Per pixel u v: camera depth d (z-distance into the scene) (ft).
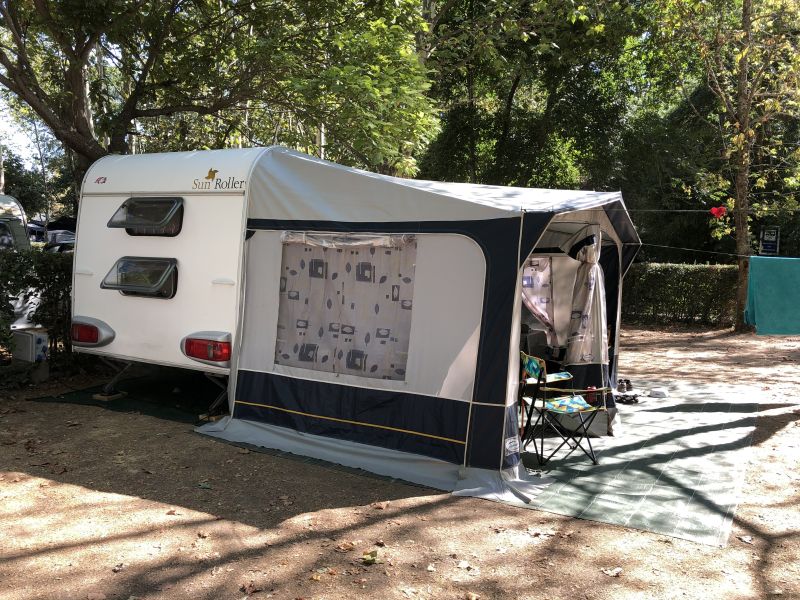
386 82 28.96
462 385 16.06
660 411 23.47
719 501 14.96
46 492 14.43
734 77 46.39
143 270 20.45
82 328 21.66
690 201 64.13
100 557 11.60
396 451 16.70
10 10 28.02
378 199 17.46
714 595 10.93
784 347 40.11
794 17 38.19
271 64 29.22
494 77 53.21
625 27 46.06
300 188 18.62
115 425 19.44
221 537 12.56
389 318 17.38
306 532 12.91
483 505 14.55
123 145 29.40
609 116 54.60
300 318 18.65
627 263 23.59
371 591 10.79
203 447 17.80
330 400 17.89
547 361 22.53
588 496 15.19
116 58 31.81
